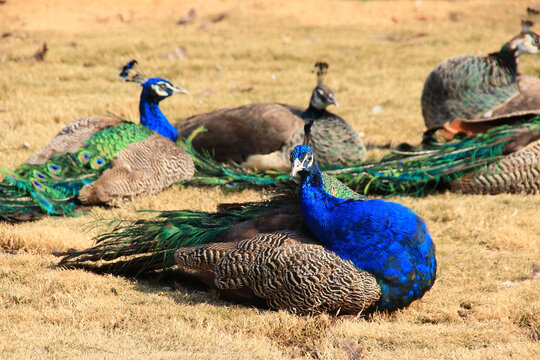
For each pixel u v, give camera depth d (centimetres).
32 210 1303
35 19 3566
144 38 3192
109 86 2483
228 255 888
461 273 1048
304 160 865
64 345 750
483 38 3238
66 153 1416
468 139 1533
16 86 2427
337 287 837
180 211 1048
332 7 3797
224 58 2934
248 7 3819
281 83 2589
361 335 805
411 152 1577
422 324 870
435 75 1783
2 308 867
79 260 995
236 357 734
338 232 857
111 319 838
